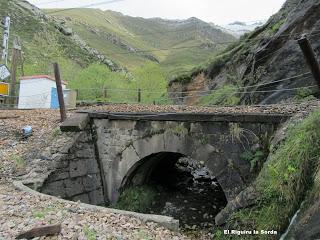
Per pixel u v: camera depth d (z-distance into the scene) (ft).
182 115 36.11
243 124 33.06
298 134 24.98
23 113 53.11
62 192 37.11
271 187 24.03
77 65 206.18
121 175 41.11
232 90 63.41
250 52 66.13
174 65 372.58
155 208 44.45
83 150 40.57
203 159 35.42
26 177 35.24
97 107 50.06
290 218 22.48
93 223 23.11
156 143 38.60
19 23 213.05
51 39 194.29
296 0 65.31
